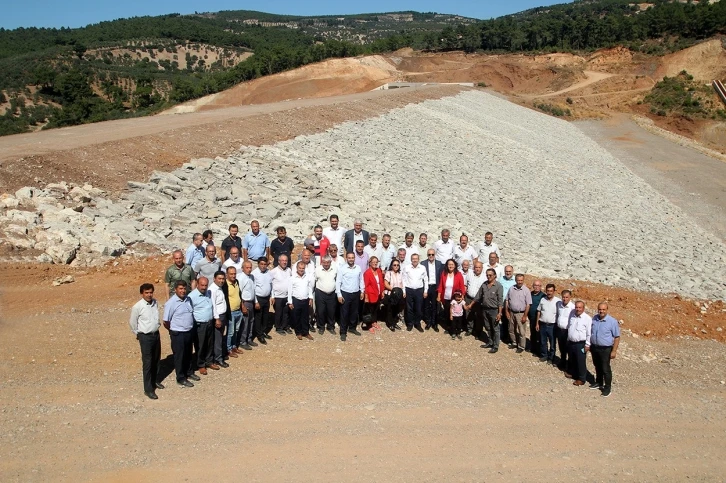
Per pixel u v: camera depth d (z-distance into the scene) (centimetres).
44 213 1585
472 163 3609
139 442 836
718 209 3688
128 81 13250
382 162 3055
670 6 11300
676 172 4694
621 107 7662
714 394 1193
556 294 1705
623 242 2627
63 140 2269
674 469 890
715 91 7925
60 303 1261
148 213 1780
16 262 1388
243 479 773
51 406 910
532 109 7269
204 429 878
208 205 1936
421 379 1110
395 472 809
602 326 1105
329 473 795
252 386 1022
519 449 895
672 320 1650
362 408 975
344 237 1462
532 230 2536
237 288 1115
